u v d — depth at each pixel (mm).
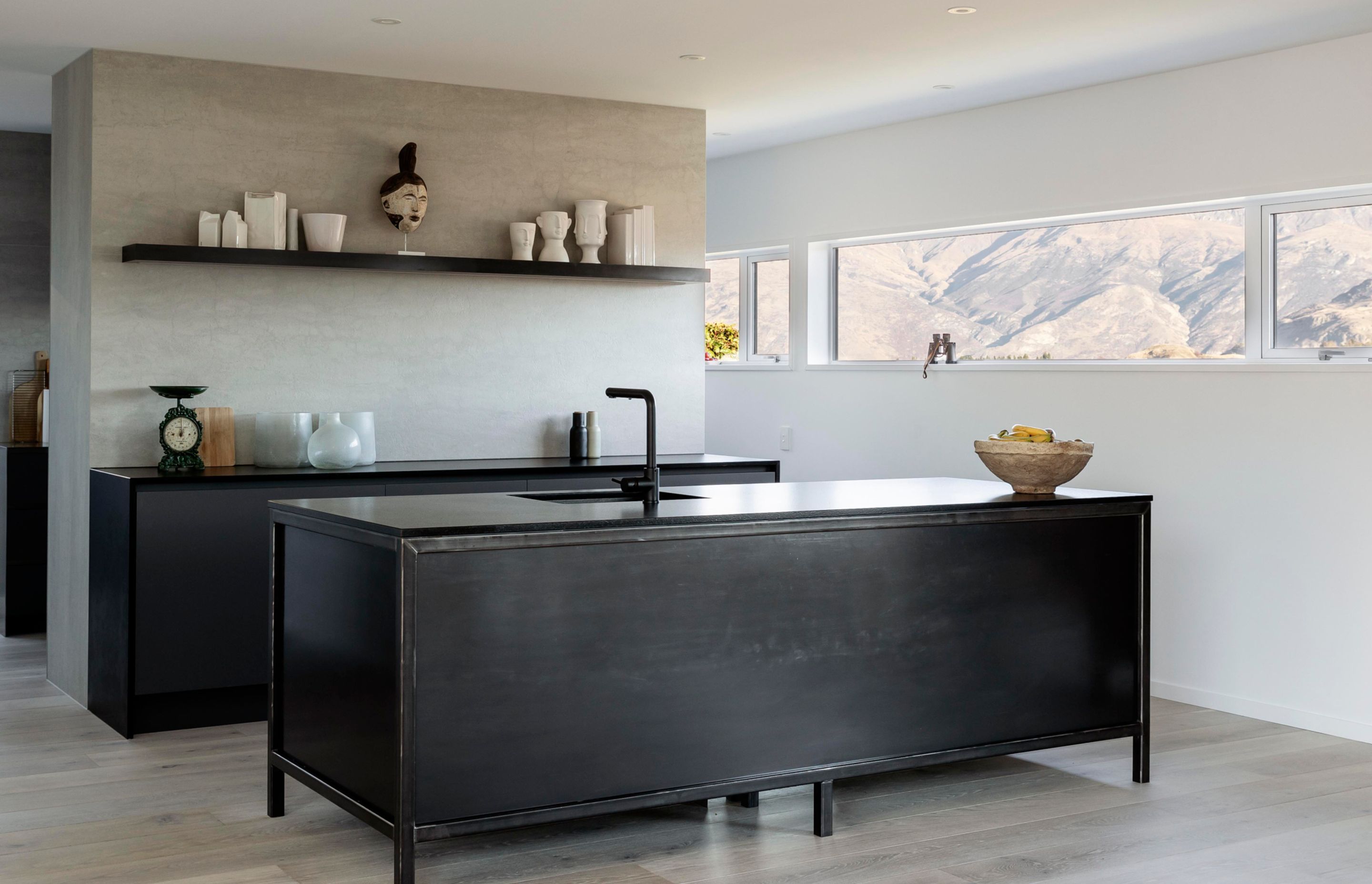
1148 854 3416
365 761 3145
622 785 3234
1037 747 3875
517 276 5660
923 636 3678
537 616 3111
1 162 6637
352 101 5285
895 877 3219
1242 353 5211
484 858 3330
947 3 4242
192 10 4324
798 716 3482
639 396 3744
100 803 3756
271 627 3646
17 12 4336
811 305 6953
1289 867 3336
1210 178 5133
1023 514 3832
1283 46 4828
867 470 6641
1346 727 4723
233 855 3326
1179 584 5293
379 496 4434
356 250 5320
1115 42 4762
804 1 4234
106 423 4902
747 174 7270
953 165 6129
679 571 3303
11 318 6695
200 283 5047
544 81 5426
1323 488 4812
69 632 5184
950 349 6309
